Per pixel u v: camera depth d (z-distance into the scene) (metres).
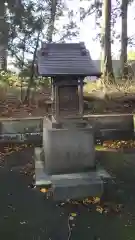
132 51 19.48
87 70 6.24
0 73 13.73
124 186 6.35
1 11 12.15
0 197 5.95
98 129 10.05
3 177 7.02
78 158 6.63
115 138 10.12
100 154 8.63
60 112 6.66
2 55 12.95
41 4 12.24
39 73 6.18
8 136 9.73
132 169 7.33
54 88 6.69
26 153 8.93
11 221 5.06
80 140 6.61
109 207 5.54
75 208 5.54
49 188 6.09
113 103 13.45
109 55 15.22
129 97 14.16
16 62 13.10
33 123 9.90
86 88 15.74
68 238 4.55
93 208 5.52
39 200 5.85
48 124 7.20
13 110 12.62
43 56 6.62
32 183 6.62
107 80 15.23
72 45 6.91
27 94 13.84
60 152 6.58
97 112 12.45
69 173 6.59
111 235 4.62
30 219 5.13
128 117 10.23
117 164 7.70
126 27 16.00
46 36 12.53
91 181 6.06
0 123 9.71
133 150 9.03
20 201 5.79
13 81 14.25
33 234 4.66
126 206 5.57
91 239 4.51
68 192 5.89
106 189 6.11
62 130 6.55
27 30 12.32
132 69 16.84
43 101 13.12
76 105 6.67
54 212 5.38
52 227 4.86
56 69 6.25
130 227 4.85
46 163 6.69
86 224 4.95
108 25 14.90
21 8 12.13
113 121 10.14
